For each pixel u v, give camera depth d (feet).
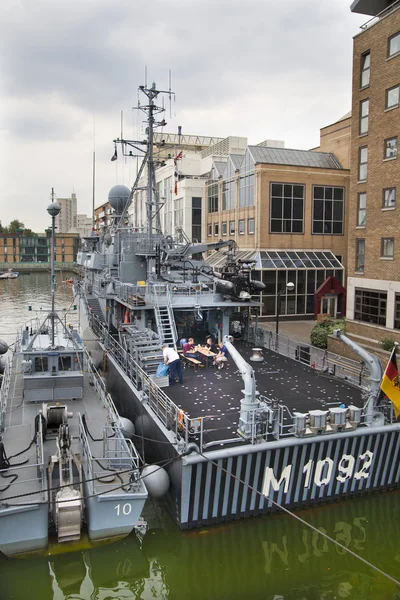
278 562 43.75
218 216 168.96
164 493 47.47
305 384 63.10
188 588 40.96
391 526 48.39
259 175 134.31
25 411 58.80
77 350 62.34
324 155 147.74
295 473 47.67
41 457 45.06
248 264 86.28
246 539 46.52
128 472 46.03
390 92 89.10
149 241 93.30
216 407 55.01
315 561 43.91
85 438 48.03
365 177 97.04
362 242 98.68
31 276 354.13
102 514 43.09
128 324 79.66
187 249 92.48
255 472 46.11
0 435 50.42
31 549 42.37
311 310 137.18
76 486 45.44
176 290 81.76
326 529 47.88
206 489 44.88
